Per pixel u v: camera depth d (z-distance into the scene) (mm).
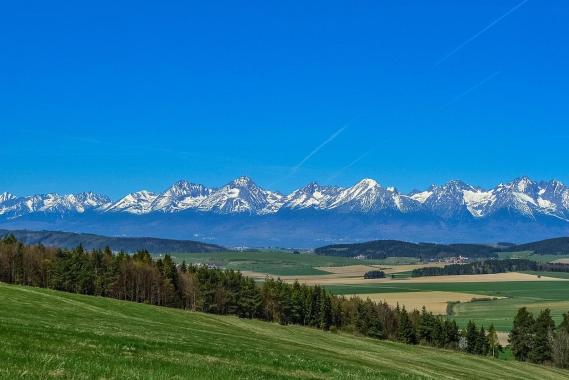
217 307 149375
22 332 32469
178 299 149750
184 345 40531
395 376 39812
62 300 83000
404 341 152125
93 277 137125
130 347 33469
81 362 24125
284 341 80812
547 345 141625
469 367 94000
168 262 153625
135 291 143875
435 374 68688
